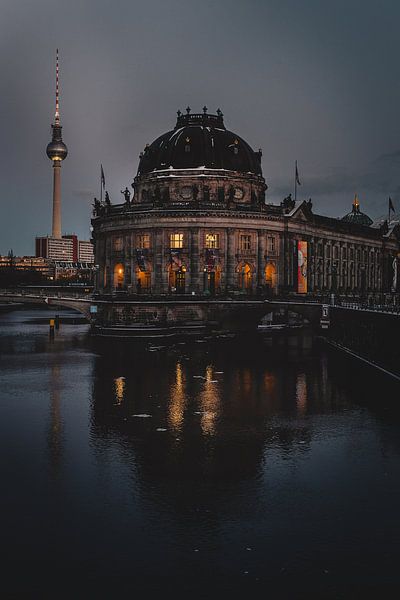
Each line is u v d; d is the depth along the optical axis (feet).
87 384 201.87
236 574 81.56
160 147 449.06
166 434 143.02
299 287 431.43
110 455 127.44
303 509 100.89
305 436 142.00
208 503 103.09
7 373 223.30
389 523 95.91
